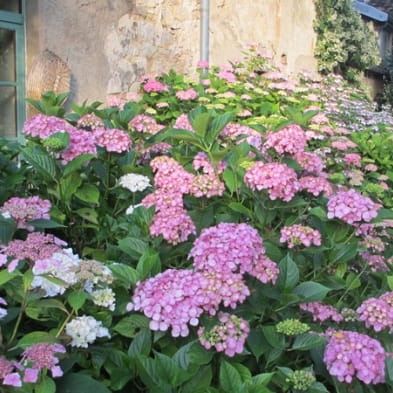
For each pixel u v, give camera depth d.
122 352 1.93
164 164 2.65
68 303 1.96
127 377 1.84
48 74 5.48
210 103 6.57
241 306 2.04
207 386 1.79
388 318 2.00
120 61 6.61
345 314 2.23
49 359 1.57
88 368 1.93
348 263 2.75
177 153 3.13
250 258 1.94
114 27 6.50
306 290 2.14
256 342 1.92
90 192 2.68
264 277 2.01
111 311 2.02
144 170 2.96
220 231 1.98
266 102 7.09
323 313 2.18
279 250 2.39
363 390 1.87
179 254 2.27
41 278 1.81
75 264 1.90
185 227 2.20
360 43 12.45
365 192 4.12
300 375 1.72
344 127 7.80
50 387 1.55
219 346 1.74
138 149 3.13
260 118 5.88
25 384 1.55
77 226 2.75
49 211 2.51
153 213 2.32
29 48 5.57
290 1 10.20
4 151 3.23
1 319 1.82
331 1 11.40
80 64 6.03
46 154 2.63
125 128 3.33
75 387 1.67
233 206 2.67
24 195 3.01
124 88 6.66
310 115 3.52
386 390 1.91
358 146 6.31
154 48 7.16
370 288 2.79
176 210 2.25
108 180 2.92
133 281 2.01
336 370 1.74
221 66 7.88
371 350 1.76
